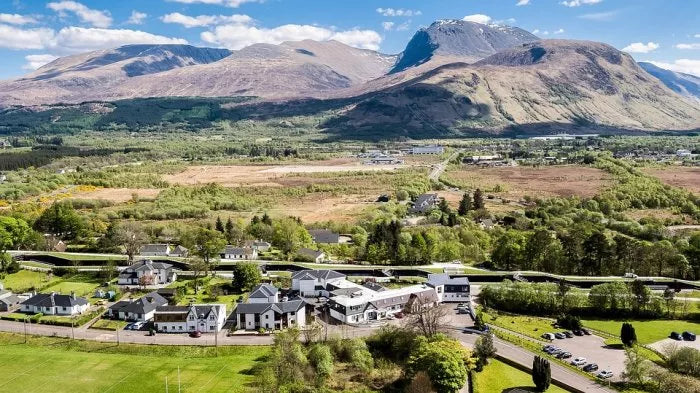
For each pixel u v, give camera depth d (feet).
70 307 655.76
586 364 527.81
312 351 533.55
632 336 573.74
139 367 516.73
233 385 478.18
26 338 588.50
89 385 476.54
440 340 532.32
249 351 561.02
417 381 470.80
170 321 610.65
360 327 627.05
